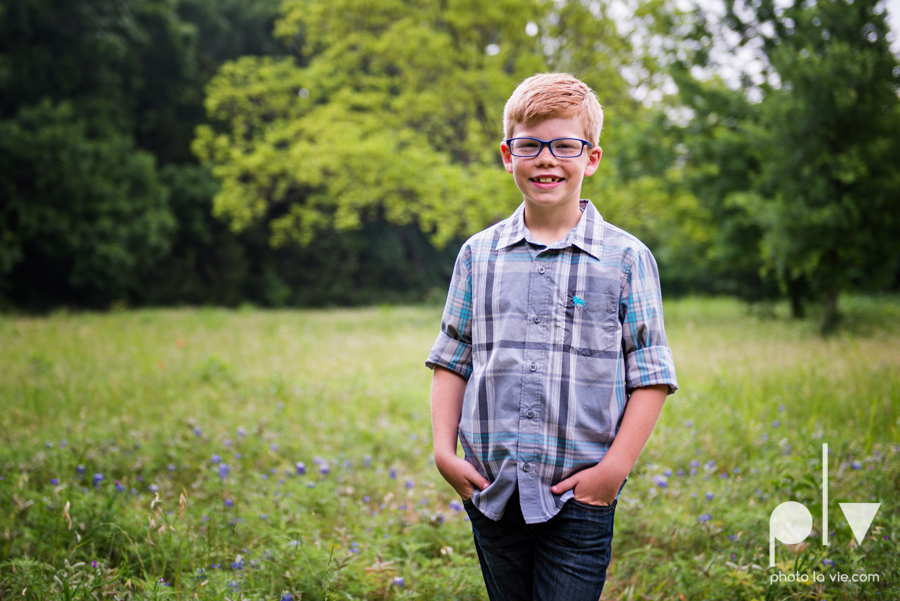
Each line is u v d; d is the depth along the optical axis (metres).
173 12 22.69
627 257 1.58
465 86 14.91
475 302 1.65
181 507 2.63
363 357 8.23
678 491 3.23
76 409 4.87
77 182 17.33
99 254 17.81
